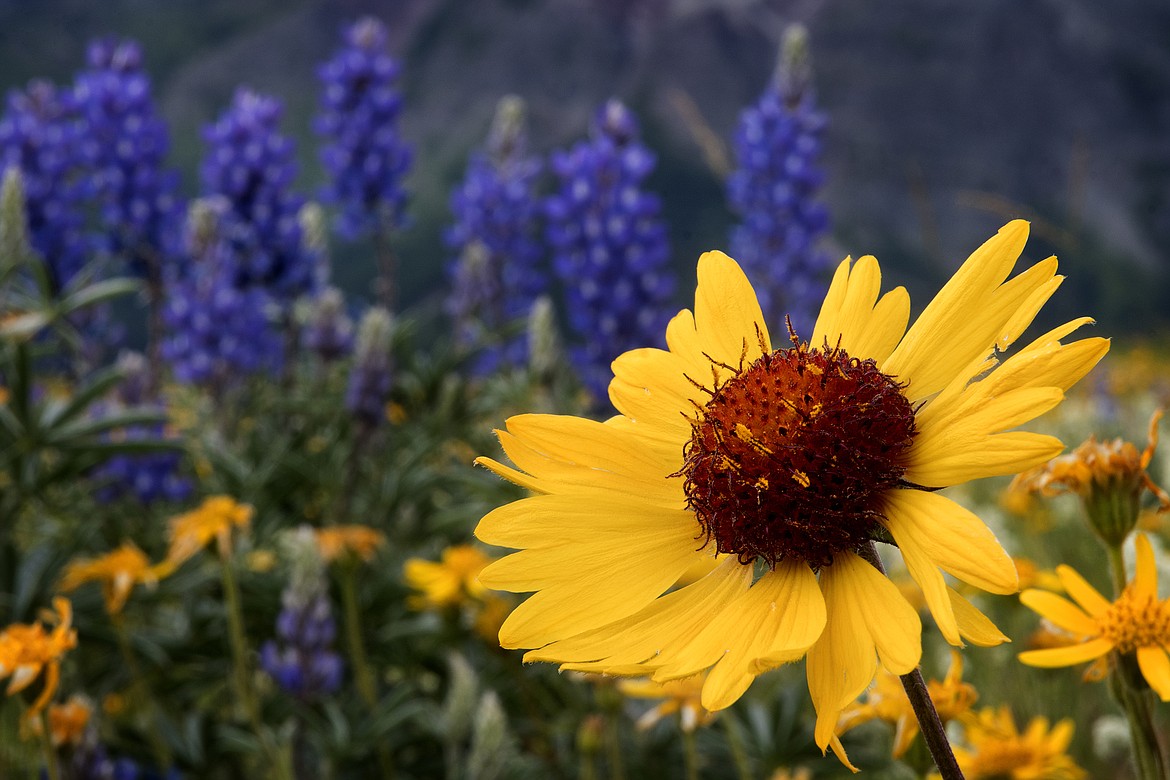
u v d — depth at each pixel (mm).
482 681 3877
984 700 3576
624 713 3693
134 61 6773
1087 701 3426
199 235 6520
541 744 3600
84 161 6582
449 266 8398
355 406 4637
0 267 3680
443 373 5527
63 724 2520
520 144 8695
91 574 3121
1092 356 970
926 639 3678
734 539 1115
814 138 8523
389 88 7523
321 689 3367
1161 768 1303
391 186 7391
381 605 3955
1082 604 1406
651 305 6648
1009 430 996
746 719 3566
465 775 3305
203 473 5660
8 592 3453
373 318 4742
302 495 4879
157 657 3486
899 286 1259
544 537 1136
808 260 8391
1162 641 1305
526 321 6660
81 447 3592
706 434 1172
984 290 1130
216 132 6766
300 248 6734
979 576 908
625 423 1266
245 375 6383
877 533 1089
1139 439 6363
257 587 3859
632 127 6973
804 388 1141
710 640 1044
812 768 3340
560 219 6840
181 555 2865
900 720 1651
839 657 994
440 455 5770
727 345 1296
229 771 3625
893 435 1091
